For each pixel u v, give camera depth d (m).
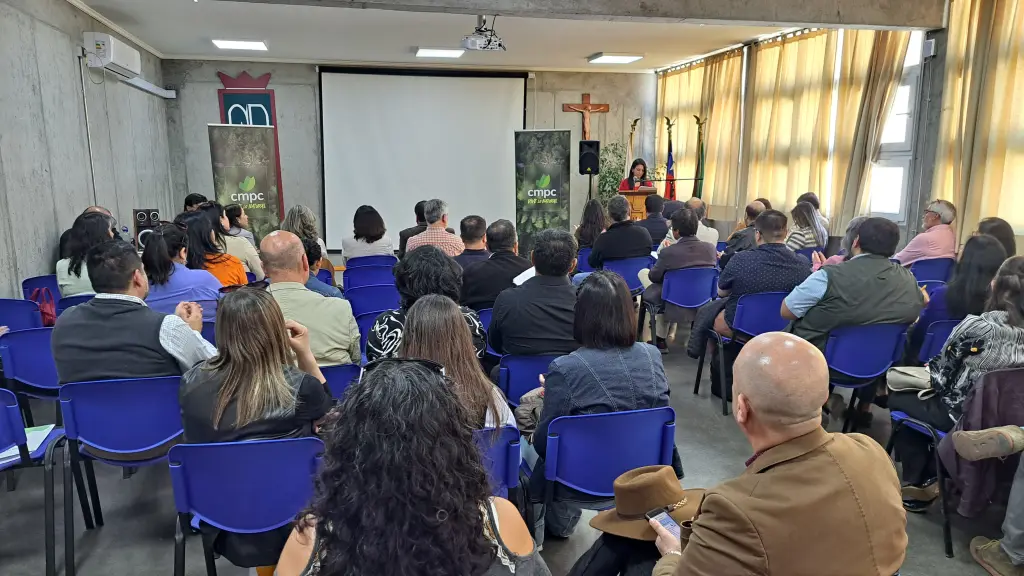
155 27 7.14
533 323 2.62
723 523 1.08
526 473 2.19
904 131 6.21
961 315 2.89
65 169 5.59
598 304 1.97
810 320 2.99
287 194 9.93
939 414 2.46
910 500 2.65
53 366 2.84
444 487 0.78
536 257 2.70
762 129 8.02
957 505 2.62
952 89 5.34
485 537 0.85
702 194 9.40
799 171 7.38
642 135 10.95
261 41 7.98
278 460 1.69
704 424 3.58
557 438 1.91
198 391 1.72
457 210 10.45
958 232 5.26
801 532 1.04
